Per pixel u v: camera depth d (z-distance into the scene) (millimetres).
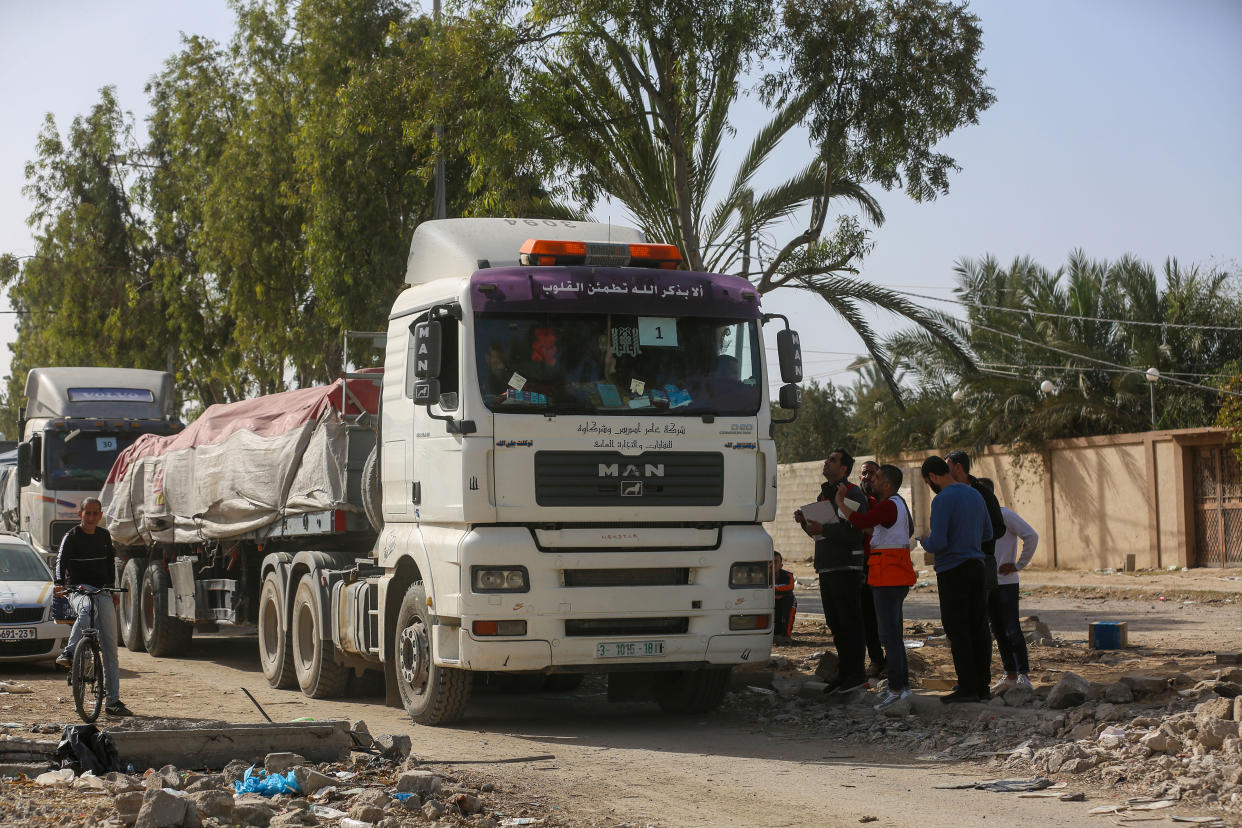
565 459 9945
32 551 17688
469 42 16750
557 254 10633
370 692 13070
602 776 8414
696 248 17031
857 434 41562
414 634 10711
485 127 16828
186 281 37750
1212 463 30219
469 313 10008
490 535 9859
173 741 8203
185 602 16875
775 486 10633
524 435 9891
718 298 10586
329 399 13078
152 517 17859
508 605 9781
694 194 17891
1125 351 35812
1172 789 7359
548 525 10016
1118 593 26141
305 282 32281
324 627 12633
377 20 28875
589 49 16859
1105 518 32406
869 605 12219
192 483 16406
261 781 7512
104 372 25062
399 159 26734
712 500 10297
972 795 7668
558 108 16766
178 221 39438
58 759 8070
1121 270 36406
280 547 14945
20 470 23297
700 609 10227
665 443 10180
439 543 10234
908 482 37844
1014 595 11367
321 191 27469
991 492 11070
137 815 6457
